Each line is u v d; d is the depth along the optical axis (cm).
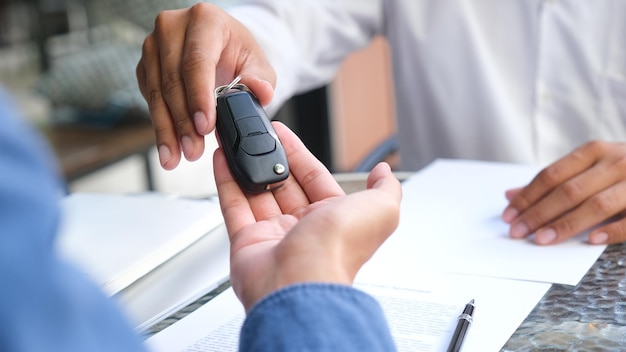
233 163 64
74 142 200
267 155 64
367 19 139
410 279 73
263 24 121
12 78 385
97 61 216
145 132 207
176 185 237
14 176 24
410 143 146
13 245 24
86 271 30
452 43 135
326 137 232
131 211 90
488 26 134
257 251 50
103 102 213
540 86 132
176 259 82
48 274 26
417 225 88
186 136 75
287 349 40
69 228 85
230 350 62
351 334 41
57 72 222
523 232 83
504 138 134
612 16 127
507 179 101
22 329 25
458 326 63
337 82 244
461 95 136
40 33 326
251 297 45
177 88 80
